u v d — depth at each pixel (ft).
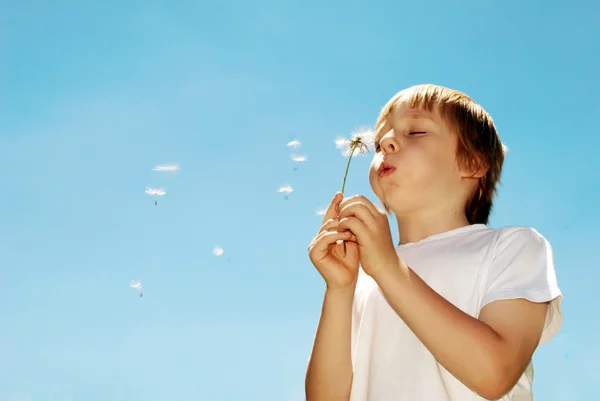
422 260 5.94
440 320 4.96
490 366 4.91
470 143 6.28
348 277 5.87
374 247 5.13
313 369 6.01
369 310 6.05
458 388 5.38
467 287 5.64
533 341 5.27
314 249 5.72
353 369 5.97
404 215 6.25
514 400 5.66
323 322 5.95
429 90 6.49
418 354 5.57
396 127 6.38
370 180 6.33
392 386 5.58
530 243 5.70
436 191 6.09
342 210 5.30
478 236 5.93
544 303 5.51
